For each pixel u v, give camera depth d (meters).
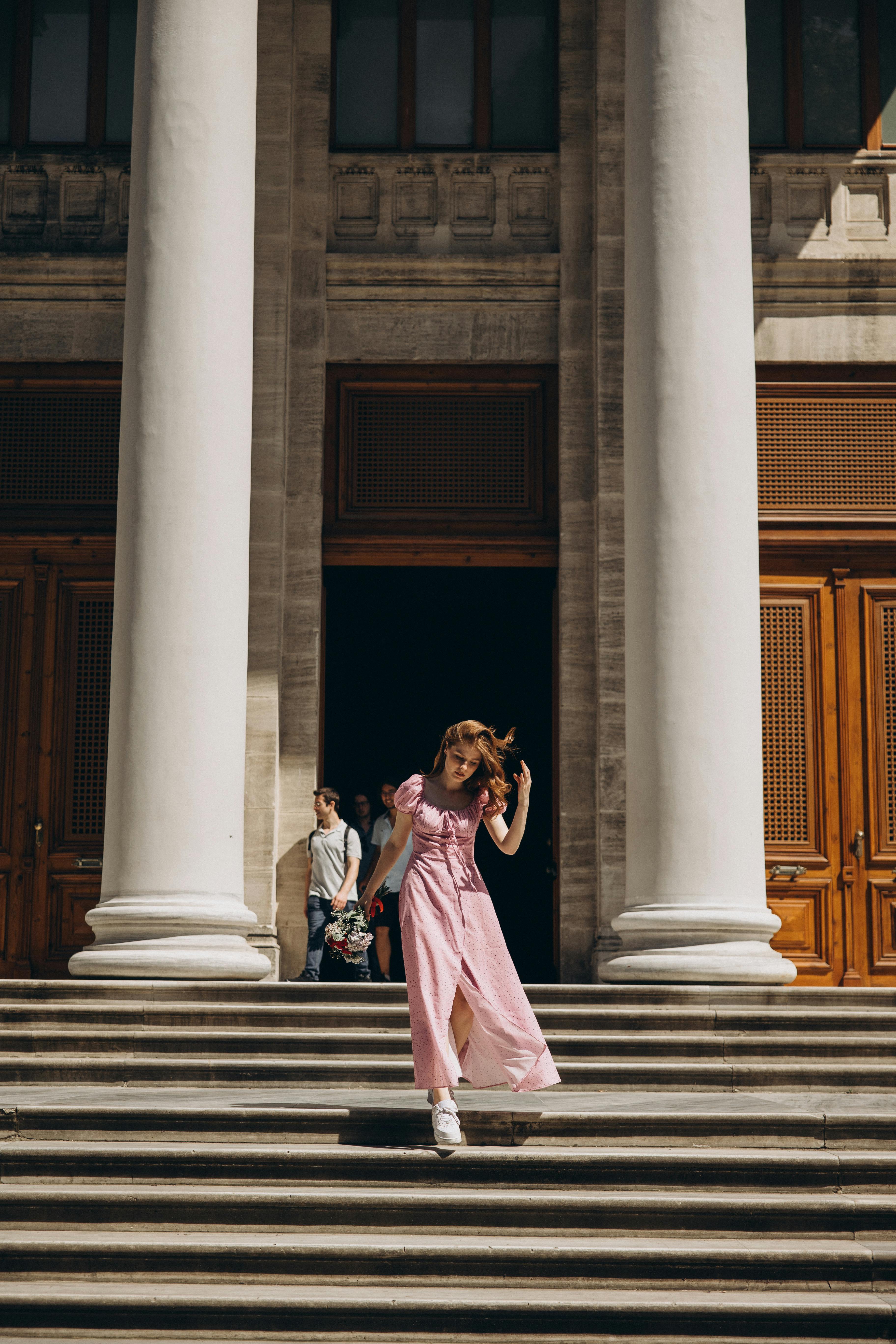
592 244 11.30
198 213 8.49
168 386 8.34
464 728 5.34
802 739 11.01
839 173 11.44
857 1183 4.80
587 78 11.47
